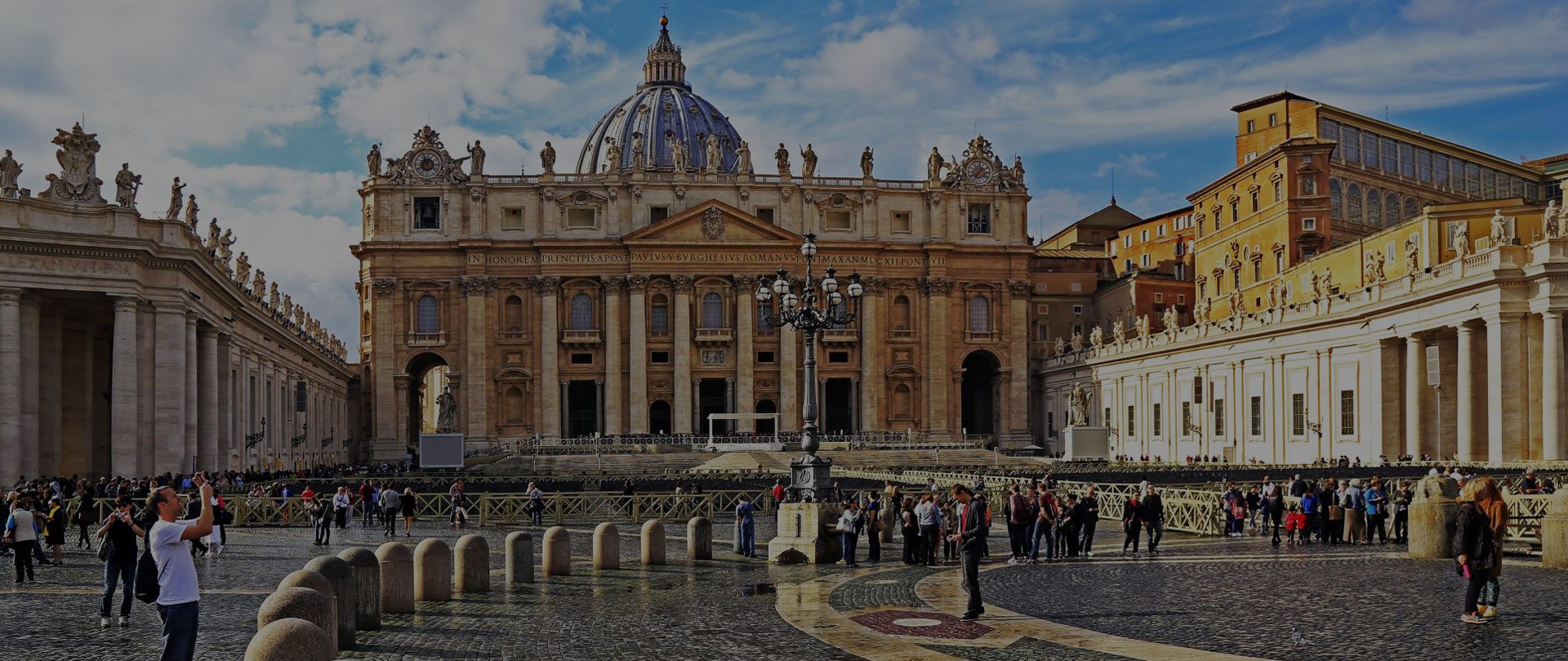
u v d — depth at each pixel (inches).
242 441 2970.0
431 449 3142.2
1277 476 2306.8
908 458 3836.1
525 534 1130.0
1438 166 4315.9
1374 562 1182.9
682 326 4800.7
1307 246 3772.1
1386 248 3176.7
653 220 4891.7
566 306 4825.3
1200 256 4601.4
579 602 994.7
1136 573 1137.4
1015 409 5024.6
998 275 5064.0
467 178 4852.4
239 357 2977.4
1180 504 1678.2
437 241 4781.0
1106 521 1868.8
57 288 2196.1
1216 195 4448.8
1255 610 882.1
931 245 4950.8
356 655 762.2
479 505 2069.4
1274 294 3297.2
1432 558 1205.1
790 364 4852.4
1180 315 4820.4
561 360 4813.0
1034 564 1247.5
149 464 2324.1
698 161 7465.6
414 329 4800.7
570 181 4867.1
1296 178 3786.9
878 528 1342.3
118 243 2230.6
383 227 4815.5
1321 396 2992.1
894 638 804.0
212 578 1164.5
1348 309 2847.0
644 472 3334.2
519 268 4813.0
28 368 2213.3
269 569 1238.3
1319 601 914.1
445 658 756.6
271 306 3472.0
